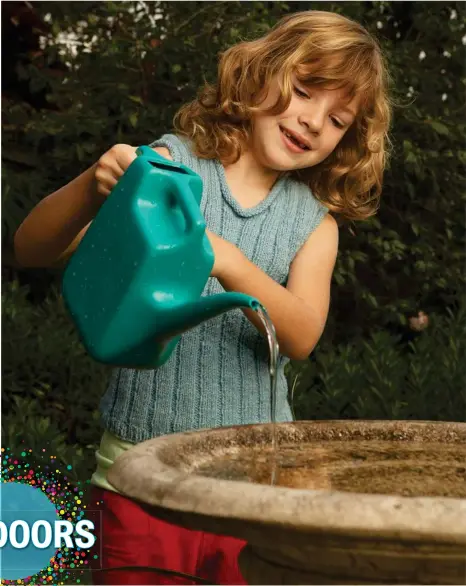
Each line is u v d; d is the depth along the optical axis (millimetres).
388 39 3500
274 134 1718
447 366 3012
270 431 1348
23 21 3779
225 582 1570
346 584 1030
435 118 3436
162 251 1203
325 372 2986
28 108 3746
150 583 1558
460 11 3539
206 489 948
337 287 3598
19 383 3021
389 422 1412
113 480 1075
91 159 3484
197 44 3344
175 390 1620
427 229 3584
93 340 1244
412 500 875
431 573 985
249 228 1717
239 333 1650
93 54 3482
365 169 1954
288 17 1895
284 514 888
